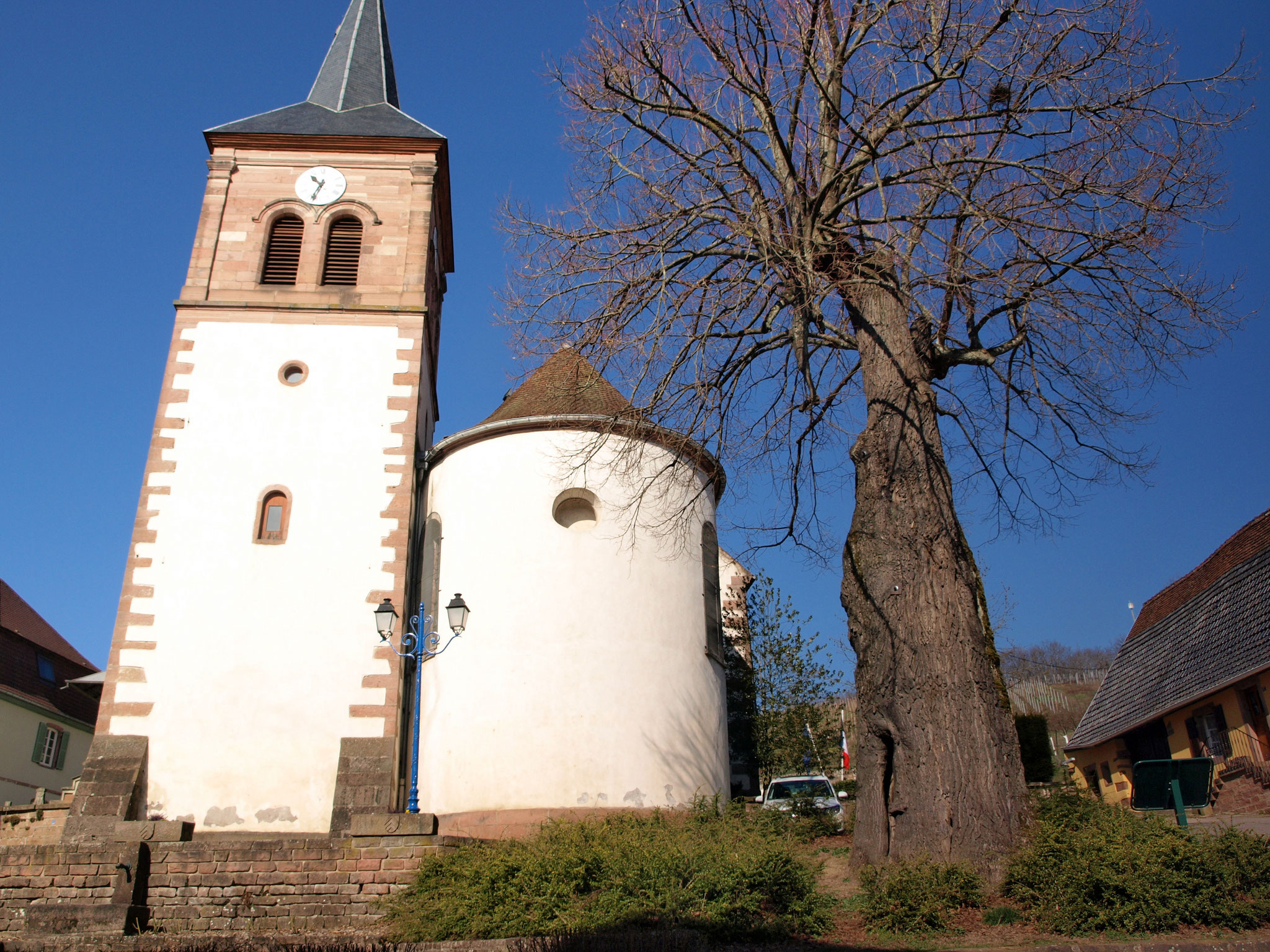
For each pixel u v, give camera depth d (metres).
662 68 12.05
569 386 17.56
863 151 11.84
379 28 26.17
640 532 17.20
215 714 16.53
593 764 15.54
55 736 31.56
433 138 21.72
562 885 9.95
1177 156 10.87
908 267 11.20
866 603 11.02
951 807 9.72
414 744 14.17
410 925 10.05
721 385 12.12
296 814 16.03
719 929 8.73
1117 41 10.74
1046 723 15.63
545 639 16.23
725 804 15.54
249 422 18.77
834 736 25.56
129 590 17.19
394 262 20.67
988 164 10.91
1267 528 25.45
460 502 17.83
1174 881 8.39
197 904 11.62
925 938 8.41
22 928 11.45
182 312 19.64
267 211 20.95
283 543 17.81
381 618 14.77
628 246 12.12
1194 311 11.02
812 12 11.65
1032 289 10.82
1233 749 22.02
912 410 11.41
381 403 19.17
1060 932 8.24
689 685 16.97
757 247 11.52
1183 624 26.67
